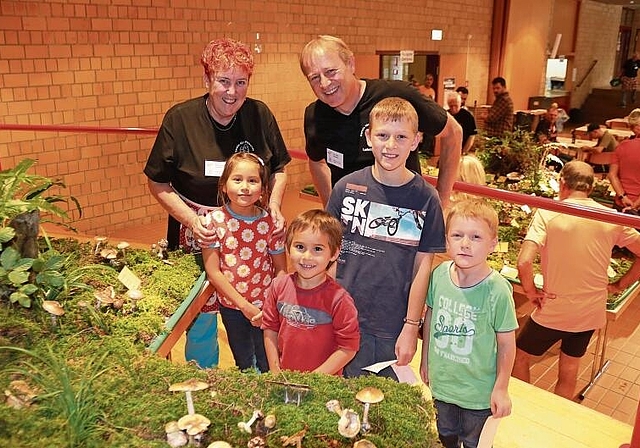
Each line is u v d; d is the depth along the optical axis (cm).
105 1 503
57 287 175
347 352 171
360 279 181
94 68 509
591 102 1497
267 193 220
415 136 170
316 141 214
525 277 286
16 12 451
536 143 560
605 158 719
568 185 278
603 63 1557
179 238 245
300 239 167
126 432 123
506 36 1049
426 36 897
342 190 185
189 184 228
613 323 461
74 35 489
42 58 473
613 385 381
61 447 115
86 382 135
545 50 1182
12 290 166
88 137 519
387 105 168
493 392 167
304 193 518
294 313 175
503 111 781
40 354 149
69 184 516
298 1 682
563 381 304
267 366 226
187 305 194
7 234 164
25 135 477
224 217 209
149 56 547
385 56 825
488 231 162
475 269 169
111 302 180
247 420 128
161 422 126
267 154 237
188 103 229
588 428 221
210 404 133
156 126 568
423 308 177
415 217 175
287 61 690
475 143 646
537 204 226
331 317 173
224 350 295
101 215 545
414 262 177
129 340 164
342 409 132
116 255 220
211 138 226
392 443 125
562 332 290
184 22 569
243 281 211
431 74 939
